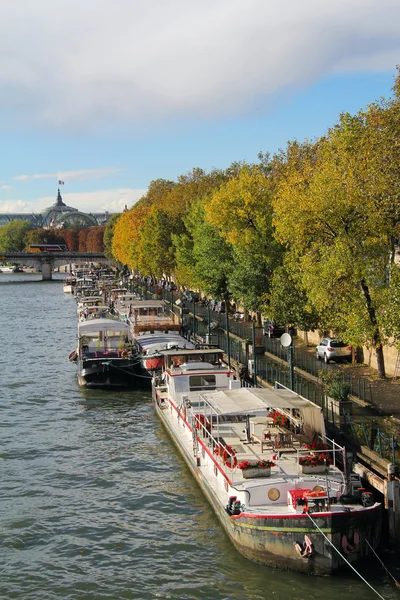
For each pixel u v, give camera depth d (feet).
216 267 223.92
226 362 175.94
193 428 110.52
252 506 82.74
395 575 76.84
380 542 82.94
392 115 124.98
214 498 93.56
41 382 192.85
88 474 115.14
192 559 83.82
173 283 422.82
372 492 86.63
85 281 547.49
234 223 192.13
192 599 74.90
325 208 127.34
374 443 97.50
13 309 418.51
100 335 203.92
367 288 132.16
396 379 141.90
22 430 142.82
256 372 156.76
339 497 80.12
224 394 104.37
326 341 167.94
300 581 76.79
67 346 263.90
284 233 139.85
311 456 88.38
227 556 84.02
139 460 121.70
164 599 75.31
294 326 171.12
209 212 193.98
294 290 162.50
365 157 125.70
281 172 201.77
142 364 179.42
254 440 99.04
